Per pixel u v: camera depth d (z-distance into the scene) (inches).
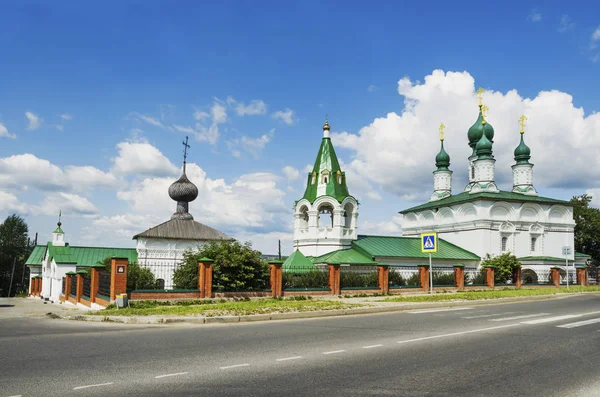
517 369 357.1
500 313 802.8
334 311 775.1
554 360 392.2
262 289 1069.8
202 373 334.3
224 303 887.7
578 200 2869.1
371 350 429.7
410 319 703.1
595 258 2805.1
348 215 1769.2
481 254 1868.8
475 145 2240.4
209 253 1045.2
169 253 1781.5
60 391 287.6
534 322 660.1
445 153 2351.1
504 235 1936.5
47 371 339.3
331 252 1674.5
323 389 293.7
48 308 1174.3
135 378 319.3
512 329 582.9
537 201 1991.9
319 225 1736.0
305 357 394.3
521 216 1980.8
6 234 3575.3
